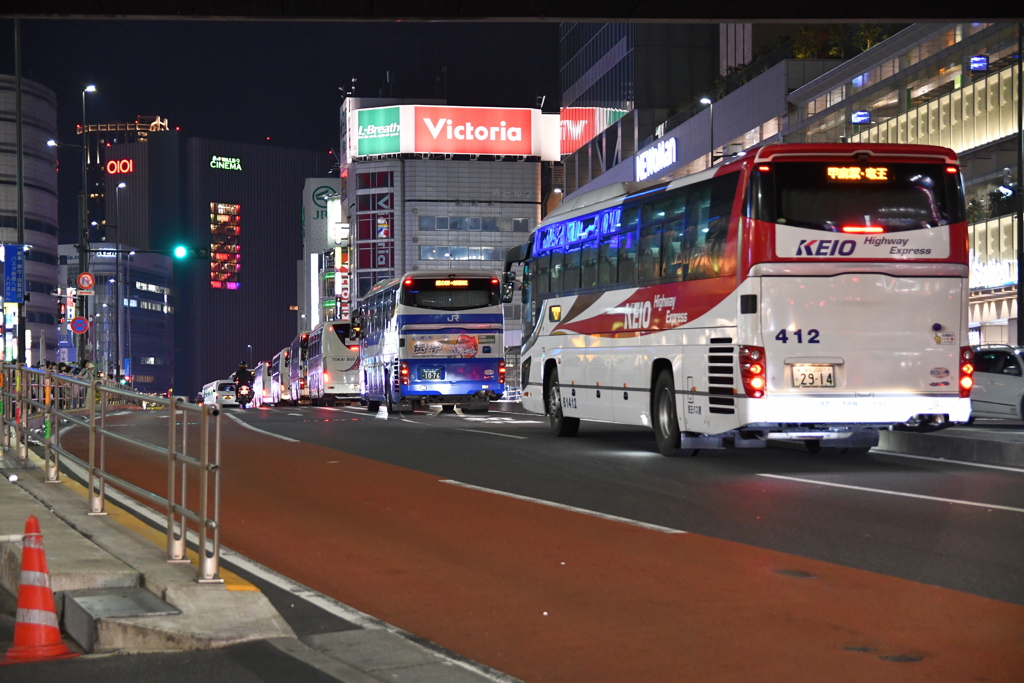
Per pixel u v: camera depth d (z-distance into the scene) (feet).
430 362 109.40
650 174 266.98
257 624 21.25
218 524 23.86
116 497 40.96
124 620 21.17
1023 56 122.31
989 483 44.86
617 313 62.69
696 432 53.62
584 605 24.12
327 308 485.15
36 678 18.97
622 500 40.37
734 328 50.21
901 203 50.01
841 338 49.55
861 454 58.59
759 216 49.32
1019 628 21.54
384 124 391.04
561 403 71.10
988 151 155.63
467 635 21.89
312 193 559.79
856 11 59.16
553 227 72.95
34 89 495.82
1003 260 151.84
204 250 148.97
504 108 394.11
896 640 20.72
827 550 30.07
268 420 99.19
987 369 86.84
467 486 44.73
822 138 197.57
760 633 21.42
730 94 228.84
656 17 59.52
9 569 27.30
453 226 392.47
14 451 53.36
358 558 30.07
